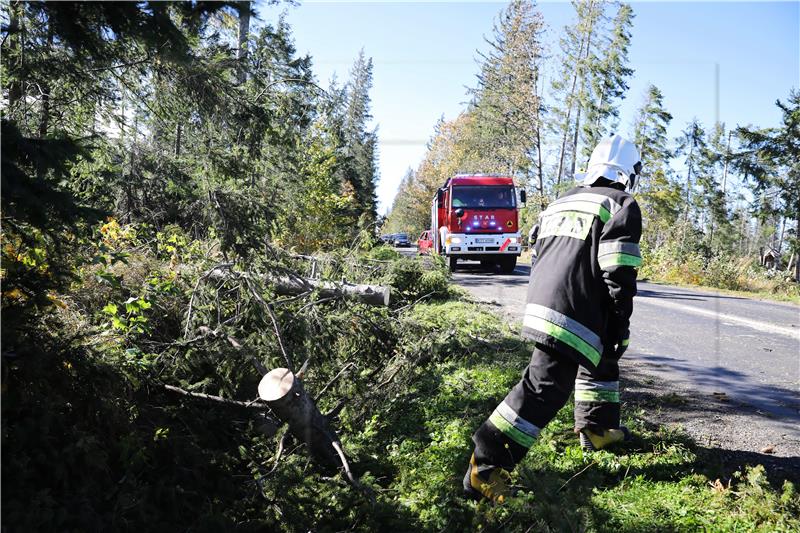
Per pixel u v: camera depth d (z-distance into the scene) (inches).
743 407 196.4
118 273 221.5
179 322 223.1
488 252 812.0
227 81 220.2
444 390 210.1
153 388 185.9
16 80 187.2
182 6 130.4
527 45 1555.1
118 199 241.4
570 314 131.1
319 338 234.5
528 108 1542.8
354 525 143.9
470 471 136.2
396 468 166.1
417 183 1285.7
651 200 1776.6
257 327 221.6
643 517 120.1
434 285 399.5
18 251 130.4
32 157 117.4
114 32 138.3
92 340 164.1
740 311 460.1
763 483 127.8
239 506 152.8
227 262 228.1
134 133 236.7
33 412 125.9
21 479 117.6
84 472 130.1
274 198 258.4
